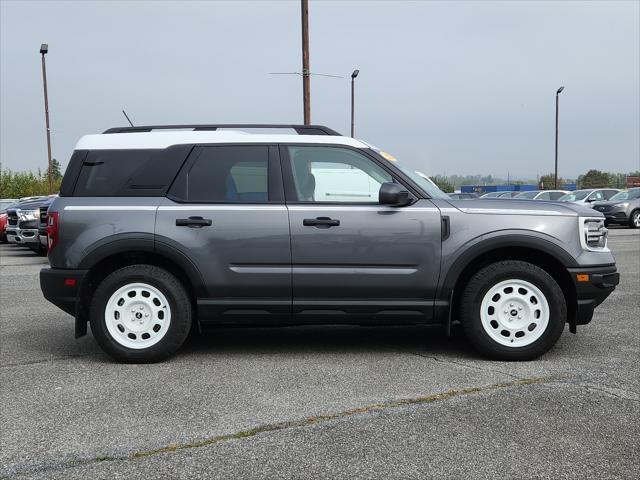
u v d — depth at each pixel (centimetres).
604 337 579
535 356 494
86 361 516
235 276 502
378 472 294
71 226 505
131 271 501
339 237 498
